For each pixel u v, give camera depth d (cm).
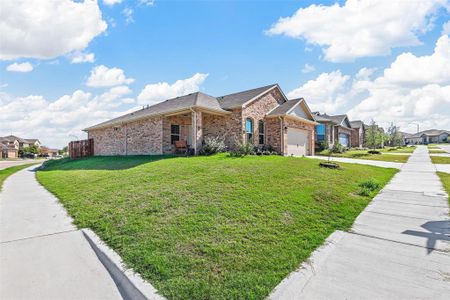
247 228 450
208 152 1477
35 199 755
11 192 885
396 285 292
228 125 1675
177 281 300
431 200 692
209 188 680
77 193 766
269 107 1881
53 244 427
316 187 751
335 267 334
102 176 987
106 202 626
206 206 550
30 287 302
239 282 296
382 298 268
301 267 333
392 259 356
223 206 550
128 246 393
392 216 553
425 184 931
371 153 2636
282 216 512
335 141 3105
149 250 376
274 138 1789
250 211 527
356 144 4562
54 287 303
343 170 1101
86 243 430
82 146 2517
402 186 894
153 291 284
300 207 573
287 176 856
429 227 484
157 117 1691
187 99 1791
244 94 1919
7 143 6806
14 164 2898
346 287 289
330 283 297
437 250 383
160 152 1659
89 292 295
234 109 1639
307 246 392
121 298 285
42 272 337
